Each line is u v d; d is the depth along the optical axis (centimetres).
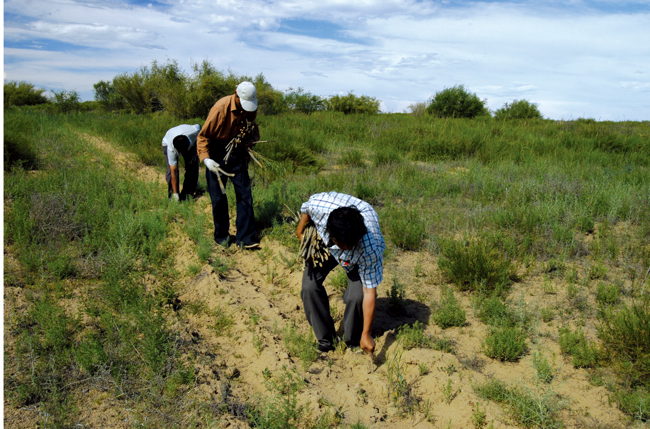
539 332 348
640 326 297
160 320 317
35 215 469
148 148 909
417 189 746
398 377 285
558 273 449
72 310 341
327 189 701
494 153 1052
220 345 324
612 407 267
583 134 1420
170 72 1817
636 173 804
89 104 2575
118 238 454
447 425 255
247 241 497
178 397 261
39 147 828
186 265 441
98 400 254
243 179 488
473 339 346
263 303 385
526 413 257
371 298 291
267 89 2109
